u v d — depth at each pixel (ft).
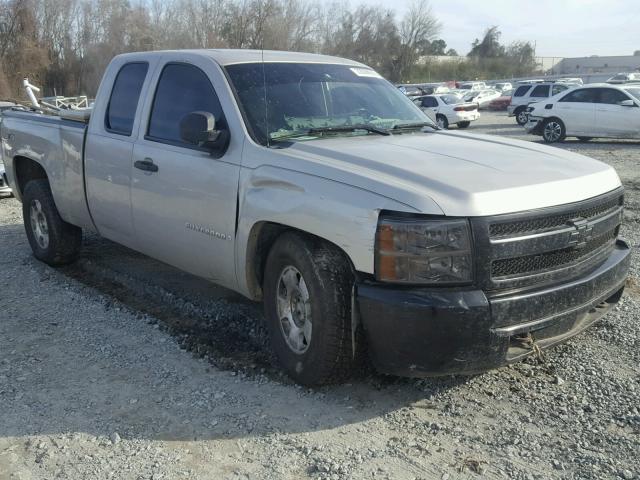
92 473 10.41
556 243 11.57
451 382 13.21
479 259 10.83
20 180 23.11
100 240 25.05
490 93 138.92
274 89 15.05
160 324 16.44
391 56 233.35
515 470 10.34
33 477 10.34
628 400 12.37
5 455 10.94
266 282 13.55
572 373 13.48
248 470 10.45
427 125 16.47
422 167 11.96
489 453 10.82
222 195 13.98
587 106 61.57
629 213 29.32
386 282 11.09
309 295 12.23
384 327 11.13
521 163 12.69
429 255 10.75
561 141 64.54
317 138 14.26
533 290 11.38
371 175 11.68
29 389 13.15
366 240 11.18
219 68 15.07
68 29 176.24
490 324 10.86
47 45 174.70
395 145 13.74
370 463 10.55
